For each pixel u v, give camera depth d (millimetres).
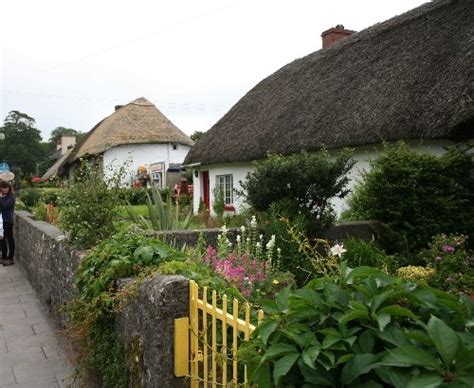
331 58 14539
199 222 12242
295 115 12742
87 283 3494
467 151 7586
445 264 5805
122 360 3045
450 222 6934
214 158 15406
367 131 9109
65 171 37938
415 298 1523
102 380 3383
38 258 6473
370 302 1517
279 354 1499
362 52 12945
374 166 7703
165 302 2531
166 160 31109
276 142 12258
